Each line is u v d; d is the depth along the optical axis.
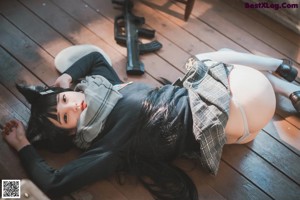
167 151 1.44
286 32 2.09
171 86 1.51
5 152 1.46
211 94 1.43
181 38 1.96
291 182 1.54
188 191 1.46
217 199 1.47
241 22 2.09
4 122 1.55
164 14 2.04
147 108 1.41
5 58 1.74
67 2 1.98
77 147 1.52
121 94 1.47
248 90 1.46
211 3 2.14
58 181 1.32
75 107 1.41
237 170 1.55
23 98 1.62
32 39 1.82
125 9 1.96
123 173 1.47
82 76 1.64
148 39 1.93
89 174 1.34
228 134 1.47
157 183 1.46
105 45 1.86
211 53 1.70
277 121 1.71
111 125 1.42
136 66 1.77
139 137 1.39
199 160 1.54
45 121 1.41
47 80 1.70
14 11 1.90
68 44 1.83
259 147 1.62
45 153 1.50
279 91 1.73
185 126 1.40
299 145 1.66
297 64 1.97
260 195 1.50
